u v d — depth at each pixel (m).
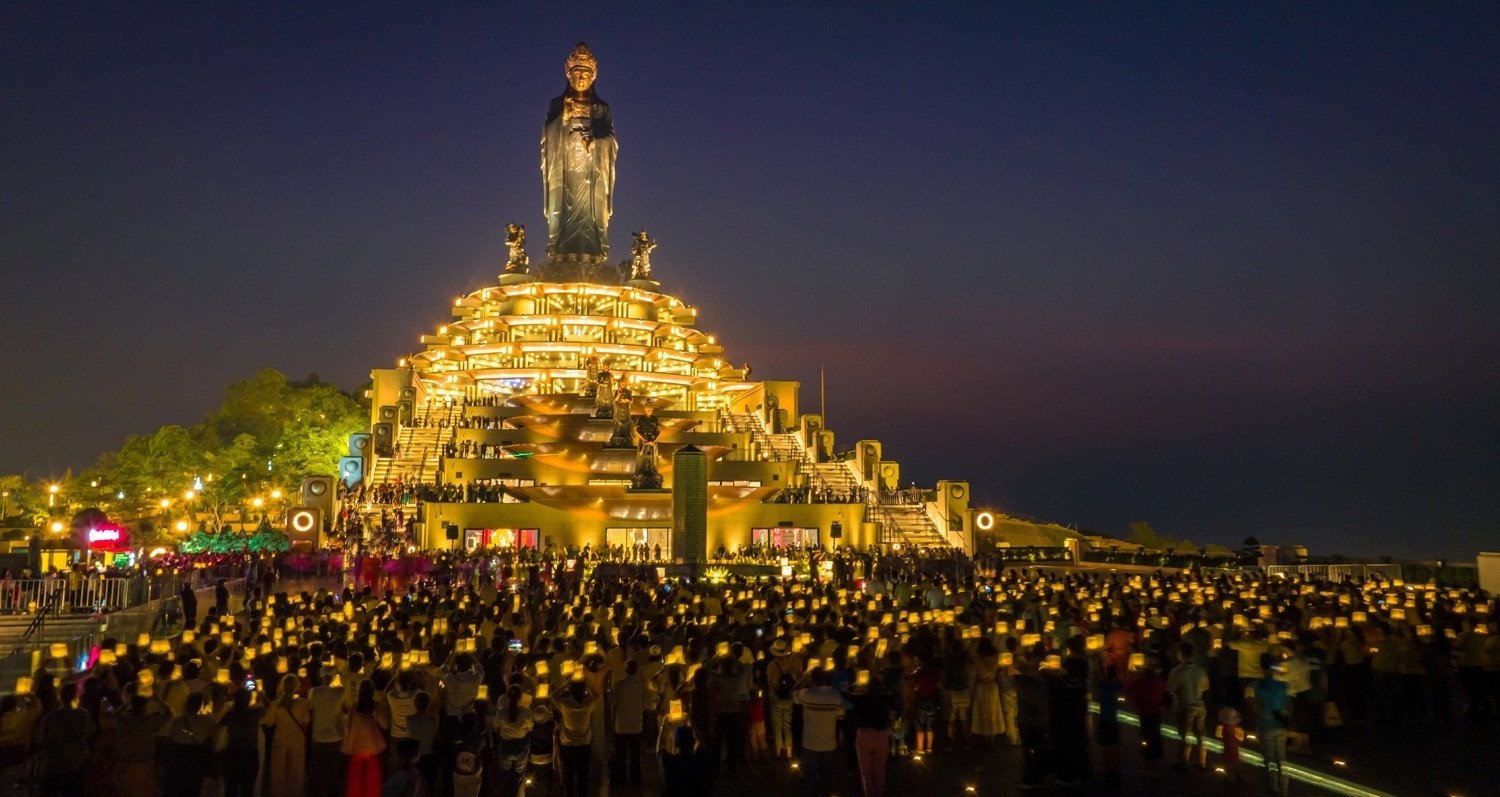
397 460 96.75
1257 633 28.28
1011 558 93.31
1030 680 23.22
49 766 18.41
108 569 56.94
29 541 61.03
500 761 20.19
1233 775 23.33
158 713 19.14
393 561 63.75
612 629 28.58
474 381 114.62
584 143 128.25
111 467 134.50
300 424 128.62
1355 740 27.69
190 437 129.38
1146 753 24.16
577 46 131.50
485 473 87.56
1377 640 29.95
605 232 130.00
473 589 42.78
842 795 22.61
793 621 29.52
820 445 108.88
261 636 26.50
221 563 65.75
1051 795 22.66
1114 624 32.19
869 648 24.17
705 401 122.56
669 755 18.42
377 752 19.39
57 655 29.16
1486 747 26.86
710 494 84.50
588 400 102.06
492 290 123.81
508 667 24.28
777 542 84.06
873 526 85.00
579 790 21.25
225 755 19.55
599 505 81.06
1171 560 87.00
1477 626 31.78
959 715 26.98
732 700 23.64
